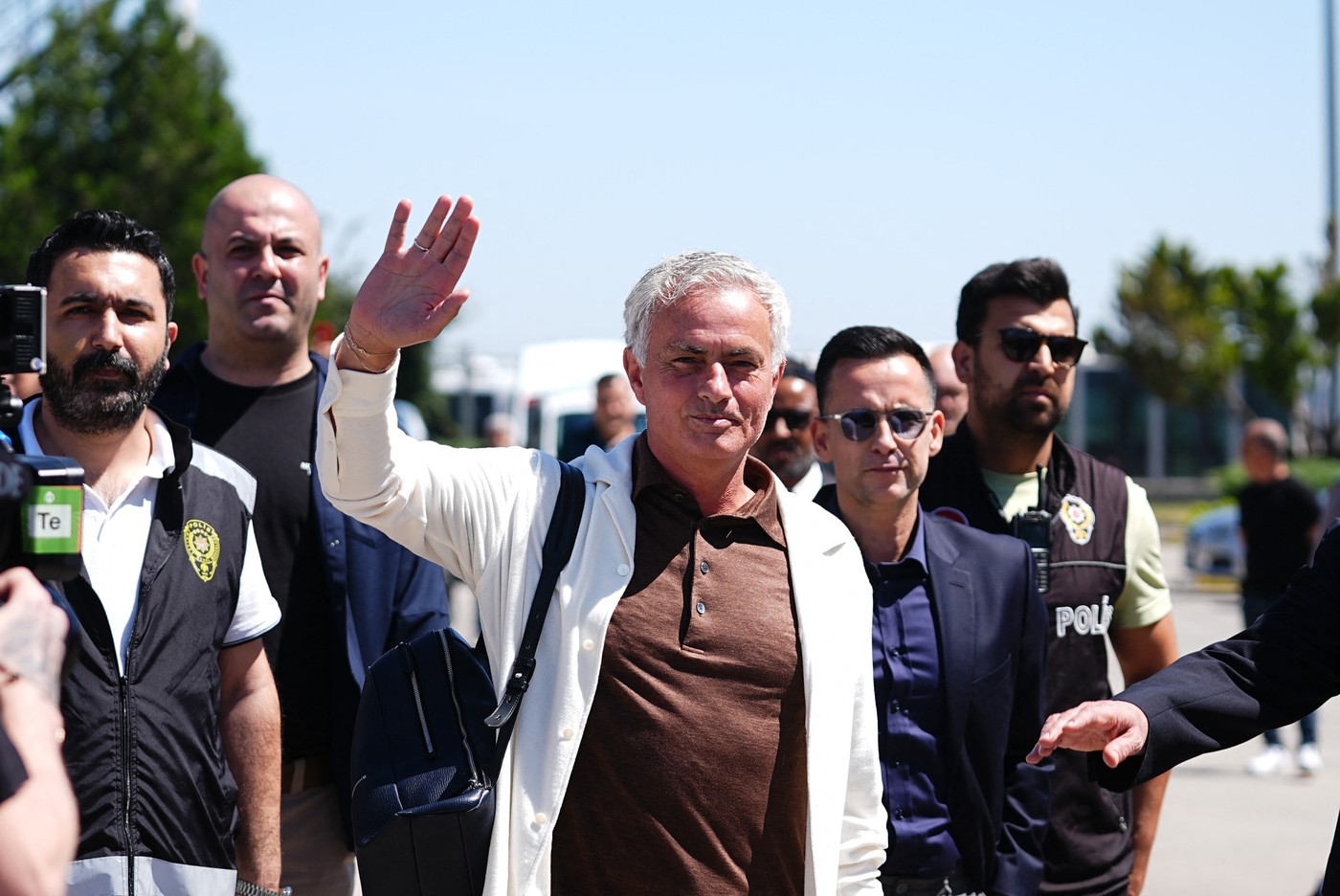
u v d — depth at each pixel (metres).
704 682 2.70
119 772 2.84
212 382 4.17
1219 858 7.40
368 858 2.59
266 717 3.33
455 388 33.22
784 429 4.92
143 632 2.95
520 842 2.60
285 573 3.92
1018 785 3.47
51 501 1.97
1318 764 9.55
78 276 3.01
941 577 3.46
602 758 2.66
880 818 2.94
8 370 2.23
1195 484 40.66
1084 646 3.96
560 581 2.71
